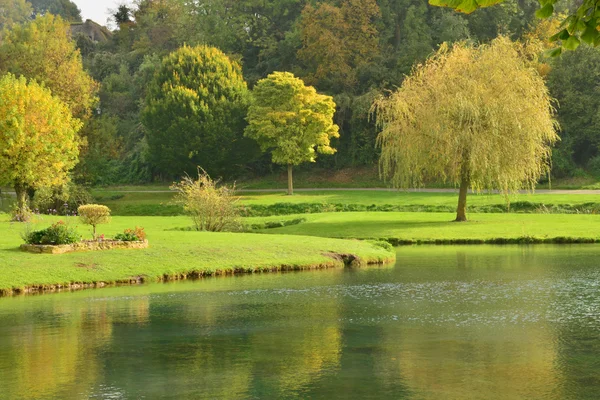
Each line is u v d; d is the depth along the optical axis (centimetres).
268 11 10519
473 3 500
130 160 9069
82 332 1559
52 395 1083
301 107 7050
